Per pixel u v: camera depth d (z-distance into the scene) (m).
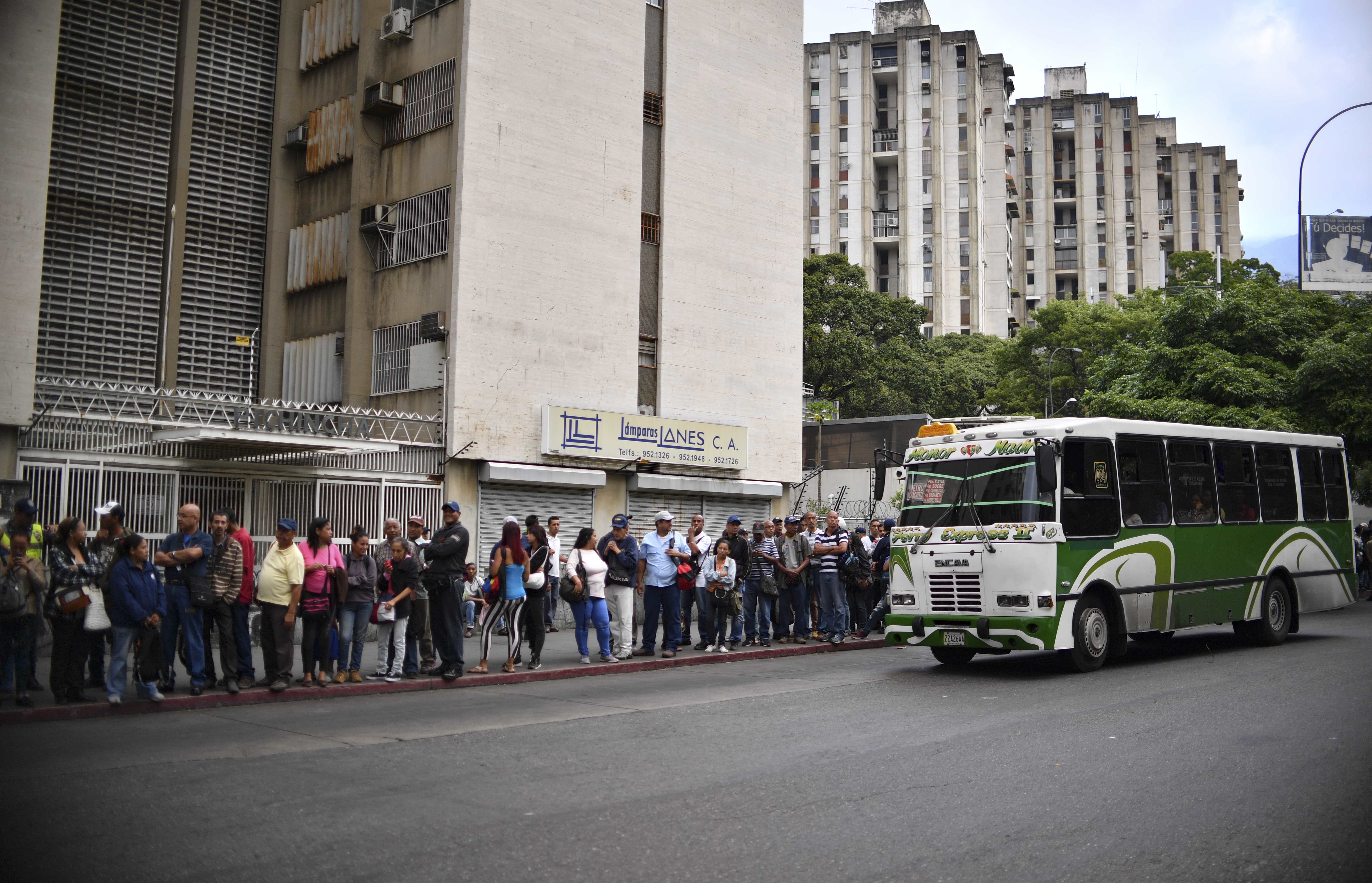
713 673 14.60
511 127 21.89
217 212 23.52
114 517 11.74
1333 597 18.58
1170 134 115.62
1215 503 16.47
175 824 6.50
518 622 14.02
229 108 23.86
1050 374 56.72
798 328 27.59
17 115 16.78
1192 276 64.50
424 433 20.59
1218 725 9.84
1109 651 14.52
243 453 17.55
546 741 9.31
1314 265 22.62
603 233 23.33
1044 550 13.66
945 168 85.75
